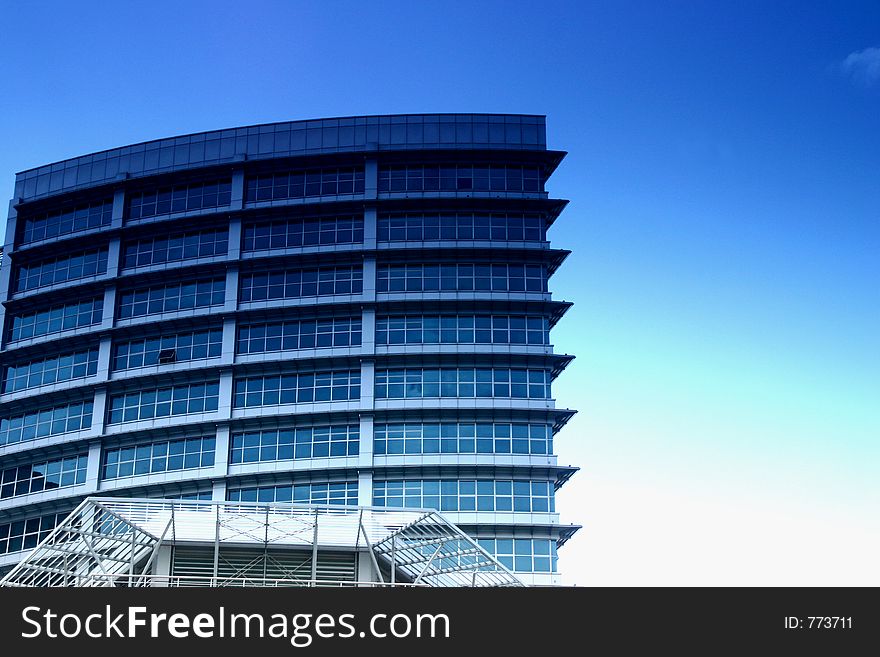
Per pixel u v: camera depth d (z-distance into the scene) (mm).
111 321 76375
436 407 70125
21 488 74250
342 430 70375
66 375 76875
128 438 72750
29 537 72438
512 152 77500
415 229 76062
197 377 73500
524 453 69688
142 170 80750
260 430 71062
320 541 55219
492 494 68375
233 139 79812
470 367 72125
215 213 76938
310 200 77188
